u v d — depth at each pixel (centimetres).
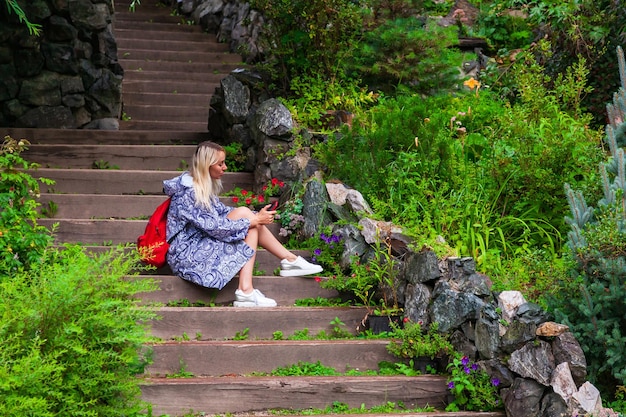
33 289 323
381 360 465
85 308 326
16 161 504
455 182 584
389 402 432
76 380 315
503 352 423
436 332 456
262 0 739
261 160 647
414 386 436
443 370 456
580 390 393
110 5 913
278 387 424
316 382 429
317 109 684
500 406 423
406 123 616
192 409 414
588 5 803
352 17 736
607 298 416
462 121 686
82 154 700
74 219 593
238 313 477
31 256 454
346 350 461
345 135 613
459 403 430
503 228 574
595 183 520
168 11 1260
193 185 501
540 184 572
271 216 507
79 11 872
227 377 436
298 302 517
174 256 500
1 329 296
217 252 497
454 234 548
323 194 573
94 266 340
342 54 742
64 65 866
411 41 768
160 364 439
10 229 461
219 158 507
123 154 704
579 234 440
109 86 898
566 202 572
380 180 586
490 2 1023
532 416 401
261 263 549
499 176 586
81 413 307
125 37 1123
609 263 421
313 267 518
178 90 1002
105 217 615
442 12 1027
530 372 405
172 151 709
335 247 536
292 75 739
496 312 434
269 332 482
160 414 409
